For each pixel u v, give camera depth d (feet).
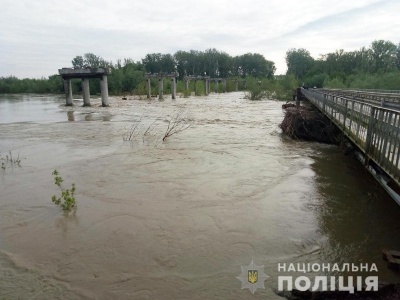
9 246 15.93
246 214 19.26
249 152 35.63
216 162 31.12
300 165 30.04
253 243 15.92
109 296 12.17
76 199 21.75
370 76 135.03
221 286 12.70
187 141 42.04
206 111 84.84
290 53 287.69
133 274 13.47
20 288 12.71
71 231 17.30
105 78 101.45
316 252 15.19
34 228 17.74
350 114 29.09
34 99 159.22
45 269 13.94
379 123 19.40
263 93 148.56
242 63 362.12
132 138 44.57
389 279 13.08
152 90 183.62
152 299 11.99
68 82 104.99
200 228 17.47
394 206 20.51
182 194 22.45
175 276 13.33
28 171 28.55
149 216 18.99
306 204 20.74
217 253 15.03
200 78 185.57
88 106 103.35
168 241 16.11
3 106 109.09
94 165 30.22
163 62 306.76
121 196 22.18
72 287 12.72
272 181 25.27
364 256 14.83
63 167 29.71
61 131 51.67
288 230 17.28
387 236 16.69
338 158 32.89
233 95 188.96
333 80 146.41
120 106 104.06
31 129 54.08
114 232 17.11
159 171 28.07
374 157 20.11
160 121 63.72
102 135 47.44
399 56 189.16
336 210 19.86
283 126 47.47
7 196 22.56
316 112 50.65
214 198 21.75
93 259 14.61
